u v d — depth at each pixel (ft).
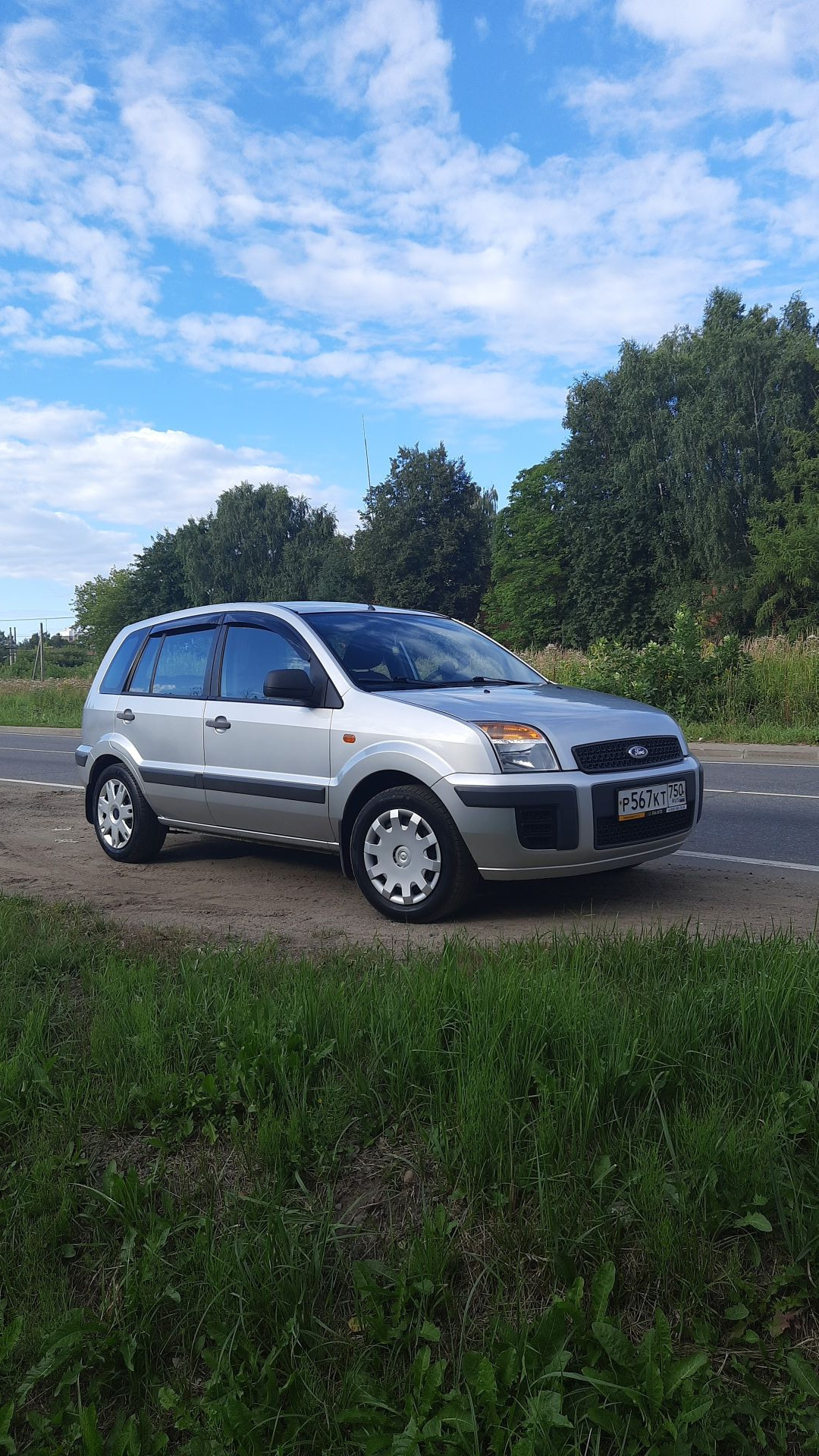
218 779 20.24
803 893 18.49
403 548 236.63
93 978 12.87
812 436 153.89
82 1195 8.56
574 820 16.05
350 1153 8.89
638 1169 7.98
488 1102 8.71
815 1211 7.40
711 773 38.19
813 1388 6.36
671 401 178.09
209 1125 9.41
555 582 198.80
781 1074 9.12
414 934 15.98
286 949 14.74
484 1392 6.29
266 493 296.10
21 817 30.86
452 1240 7.72
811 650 54.29
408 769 16.75
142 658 23.44
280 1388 6.55
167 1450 6.54
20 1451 6.61
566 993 10.45
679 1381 6.28
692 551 168.66
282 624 20.16
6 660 131.34
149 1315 7.25
